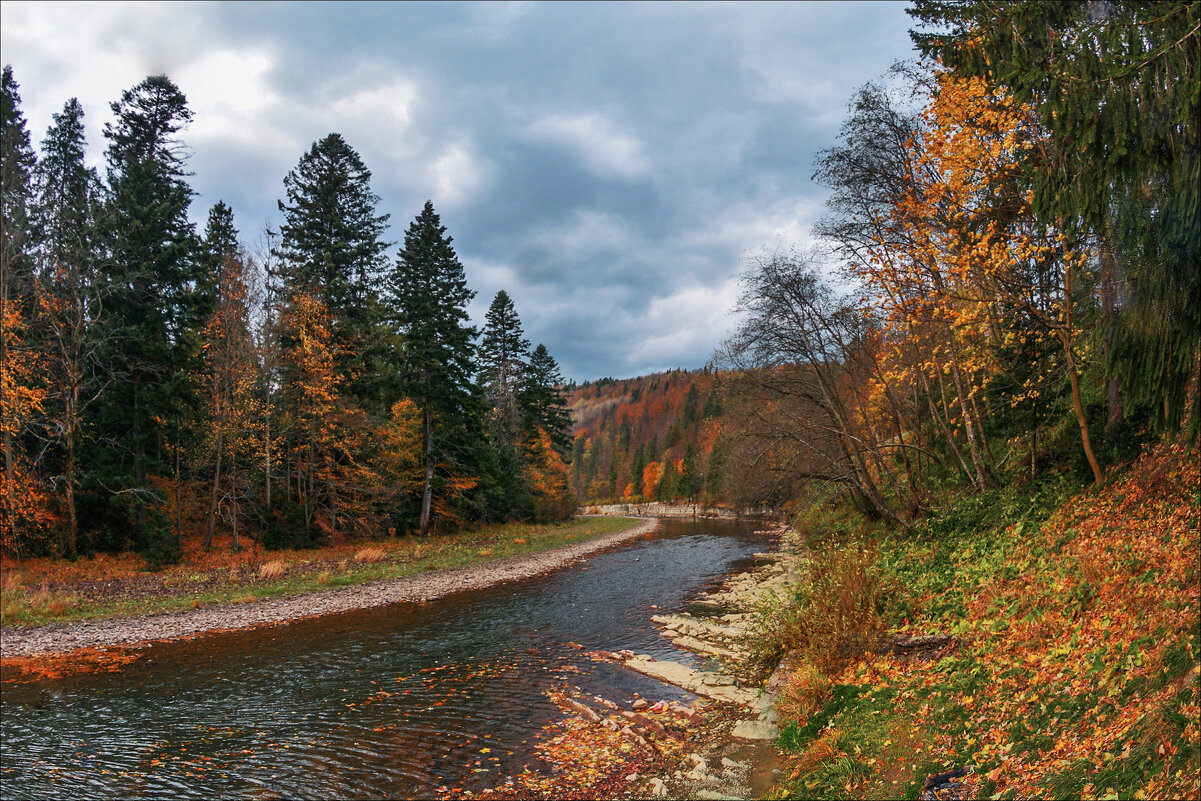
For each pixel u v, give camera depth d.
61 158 31.03
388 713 10.38
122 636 15.86
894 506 19.28
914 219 12.68
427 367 35.84
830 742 6.63
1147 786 3.71
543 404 59.44
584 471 128.38
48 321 25.66
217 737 9.57
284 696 11.36
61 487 25.70
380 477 33.09
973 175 11.16
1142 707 4.45
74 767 8.62
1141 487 8.98
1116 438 10.94
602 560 29.61
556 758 8.42
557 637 15.16
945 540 12.78
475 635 15.54
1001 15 8.46
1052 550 9.06
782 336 17.44
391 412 38.22
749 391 19.11
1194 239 5.45
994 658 6.79
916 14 11.80
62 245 26.17
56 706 11.00
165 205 27.02
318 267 33.00
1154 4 5.77
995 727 5.50
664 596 19.95
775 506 21.53
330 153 34.97
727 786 6.89
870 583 10.38
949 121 10.95
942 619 8.81
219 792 7.86
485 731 9.52
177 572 24.22
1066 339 11.03
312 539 31.42
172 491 29.97
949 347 14.30
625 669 12.39
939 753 5.53
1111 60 5.26
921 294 12.84
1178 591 5.76
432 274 36.56
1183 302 5.73
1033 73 5.82
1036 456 13.51
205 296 28.50
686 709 9.79
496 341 52.25
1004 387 13.69
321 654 14.08
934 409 16.77
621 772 7.80
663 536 42.94
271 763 8.63
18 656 14.21
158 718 10.38
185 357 28.39
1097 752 4.36
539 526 49.31
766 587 18.33
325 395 29.84
